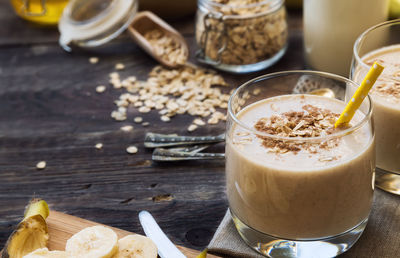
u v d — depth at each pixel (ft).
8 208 2.31
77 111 2.70
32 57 3.03
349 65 2.61
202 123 2.58
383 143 2.17
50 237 2.13
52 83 2.86
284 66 2.81
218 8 2.69
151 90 2.76
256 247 2.07
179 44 2.91
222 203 2.28
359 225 2.04
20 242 2.08
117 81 2.84
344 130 1.94
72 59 3.00
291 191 1.94
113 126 2.61
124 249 2.05
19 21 3.30
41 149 2.53
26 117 2.69
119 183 2.37
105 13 2.97
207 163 2.42
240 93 2.08
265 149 1.97
